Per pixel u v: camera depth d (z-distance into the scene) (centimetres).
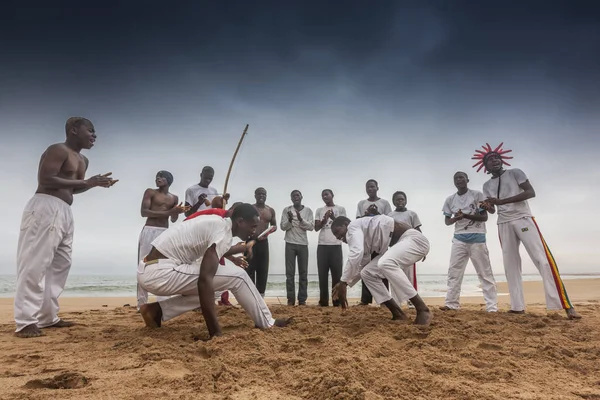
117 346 315
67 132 427
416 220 666
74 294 1344
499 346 313
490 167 552
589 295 936
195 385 220
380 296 441
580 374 253
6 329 414
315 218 719
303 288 712
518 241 536
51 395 204
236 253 412
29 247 384
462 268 587
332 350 285
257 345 297
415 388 215
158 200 596
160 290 349
